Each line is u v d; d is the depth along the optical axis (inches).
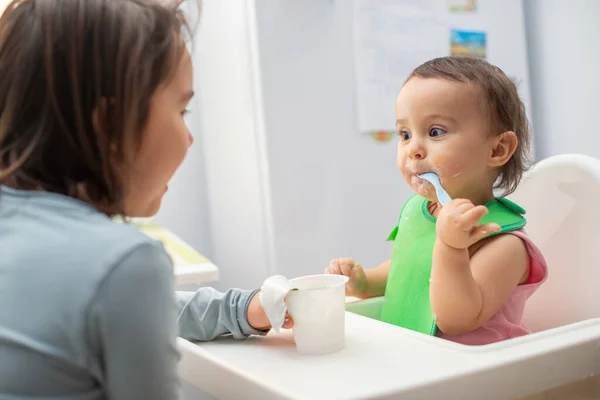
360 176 52.3
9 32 19.4
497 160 30.3
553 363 20.8
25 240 18.0
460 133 29.3
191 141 23.1
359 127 52.0
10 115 19.0
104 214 19.3
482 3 57.8
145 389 17.0
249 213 52.6
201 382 22.0
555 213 33.3
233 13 51.1
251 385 19.1
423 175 30.0
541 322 33.7
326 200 50.9
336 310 21.8
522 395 20.1
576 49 58.7
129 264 17.0
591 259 31.5
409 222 33.9
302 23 49.6
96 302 16.6
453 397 18.6
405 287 31.7
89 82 18.7
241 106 51.6
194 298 25.6
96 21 18.9
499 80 30.7
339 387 18.0
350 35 51.5
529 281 29.4
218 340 25.0
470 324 26.7
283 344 23.6
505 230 28.8
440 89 29.5
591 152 58.1
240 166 53.2
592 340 22.0
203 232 63.8
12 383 16.7
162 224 61.9
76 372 17.0
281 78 49.0
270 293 23.0
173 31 20.6
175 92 21.2
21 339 16.8
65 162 19.2
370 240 52.9
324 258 51.0
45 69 18.7
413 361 20.0
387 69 52.6
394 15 52.8
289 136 49.4
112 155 19.2
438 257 26.6
